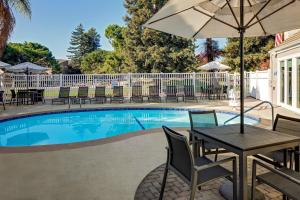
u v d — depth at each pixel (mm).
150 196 3432
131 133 6852
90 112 12336
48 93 16344
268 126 7582
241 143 2988
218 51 31219
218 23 4574
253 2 4199
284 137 3227
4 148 5500
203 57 32062
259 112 10516
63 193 3482
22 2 10523
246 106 12469
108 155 5062
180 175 2963
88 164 4570
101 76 16609
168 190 3590
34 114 10898
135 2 26734
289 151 3307
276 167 3410
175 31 4520
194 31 4672
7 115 10289
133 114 12656
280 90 12414
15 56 35875
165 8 3707
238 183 3076
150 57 25484
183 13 4090
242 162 2828
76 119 11734
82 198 3350
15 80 15672
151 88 15195
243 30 3590
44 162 4664
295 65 10633
